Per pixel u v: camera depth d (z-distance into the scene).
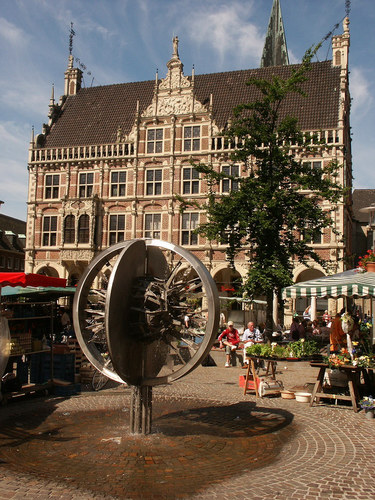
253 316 28.70
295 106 35.38
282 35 50.81
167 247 8.81
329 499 5.73
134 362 8.45
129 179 36.69
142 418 8.63
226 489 6.06
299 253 20.66
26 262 37.88
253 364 12.55
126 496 5.87
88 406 10.89
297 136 20.72
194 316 8.84
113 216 36.81
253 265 19.95
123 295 8.15
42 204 38.16
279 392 12.30
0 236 51.34
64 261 36.84
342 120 32.88
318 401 11.45
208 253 34.00
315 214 19.94
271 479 6.39
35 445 7.99
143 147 36.62
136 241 8.45
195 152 35.19
